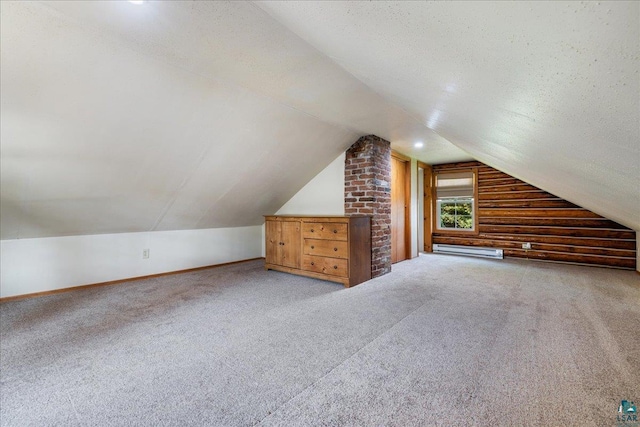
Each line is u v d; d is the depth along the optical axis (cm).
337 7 88
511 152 207
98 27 153
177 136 257
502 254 532
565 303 272
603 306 263
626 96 63
